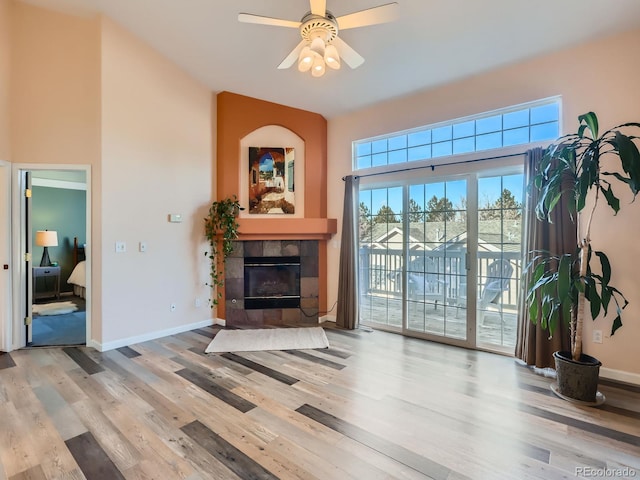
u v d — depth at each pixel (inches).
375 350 140.4
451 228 148.4
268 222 174.6
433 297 153.8
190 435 80.1
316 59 91.5
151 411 90.8
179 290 164.2
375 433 81.3
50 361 126.0
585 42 113.8
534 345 119.6
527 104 127.7
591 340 114.3
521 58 125.2
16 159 136.1
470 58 127.2
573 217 110.9
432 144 154.6
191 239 169.2
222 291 180.1
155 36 142.2
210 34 135.2
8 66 133.5
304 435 80.4
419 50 124.8
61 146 137.0
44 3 132.0
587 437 79.7
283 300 184.1
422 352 138.0
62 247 247.0
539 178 109.9
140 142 147.6
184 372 116.8
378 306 173.6
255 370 118.9
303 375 114.9
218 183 179.5
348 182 175.5
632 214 107.1
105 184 135.9
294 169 183.2
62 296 238.5
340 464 70.2
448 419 87.5
